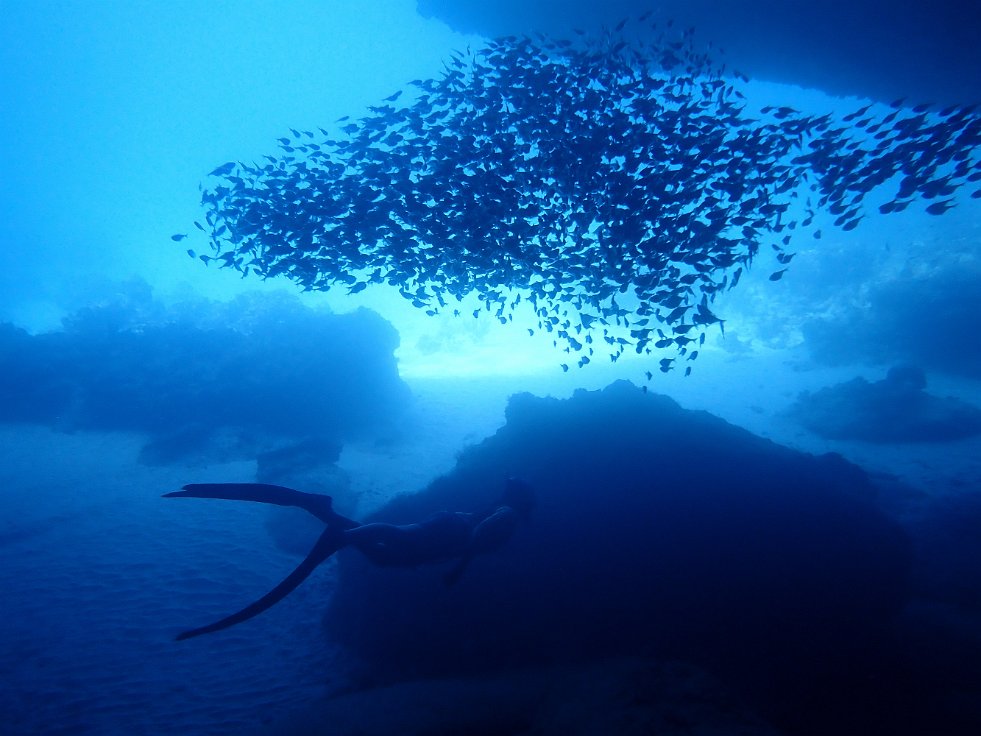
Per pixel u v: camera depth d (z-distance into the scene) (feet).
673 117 26.58
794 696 16.75
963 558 23.98
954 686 16.60
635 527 20.67
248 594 25.72
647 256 24.56
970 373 53.98
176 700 18.83
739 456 22.54
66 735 17.12
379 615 21.16
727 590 19.16
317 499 11.24
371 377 51.34
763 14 52.54
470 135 27.66
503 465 24.02
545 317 27.30
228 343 53.36
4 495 35.35
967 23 51.16
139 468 40.37
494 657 19.52
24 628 22.63
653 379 61.00
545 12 58.75
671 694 13.55
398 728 14.78
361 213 26.32
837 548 19.88
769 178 25.05
